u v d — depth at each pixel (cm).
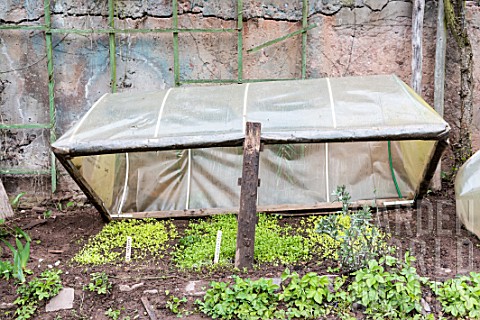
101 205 549
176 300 394
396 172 600
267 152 599
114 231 532
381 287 382
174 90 544
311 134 450
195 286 408
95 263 455
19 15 620
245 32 635
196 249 468
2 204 590
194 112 491
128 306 398
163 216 579
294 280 392
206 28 630
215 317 380
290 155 600
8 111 631
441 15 615
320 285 388
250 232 431
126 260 457
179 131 469
